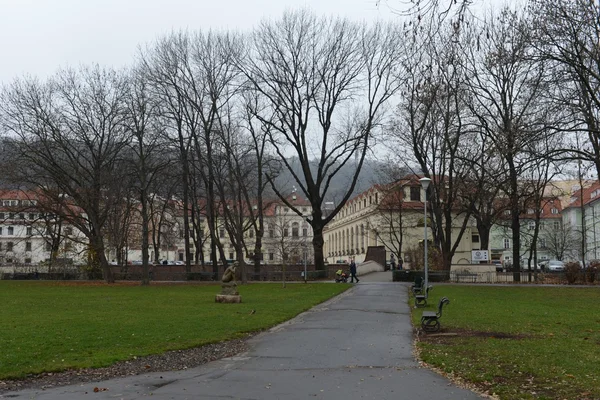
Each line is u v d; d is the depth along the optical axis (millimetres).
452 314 21875
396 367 11609
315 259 54156
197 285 46781
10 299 30391
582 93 26906
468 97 41000
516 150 24297
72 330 16656
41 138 46781
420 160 48312
